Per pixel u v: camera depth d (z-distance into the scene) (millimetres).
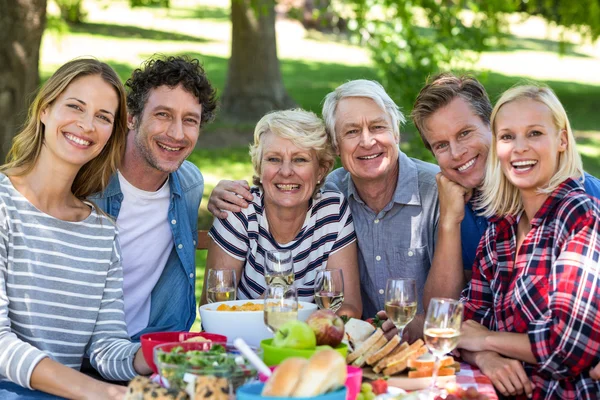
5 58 6805
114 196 3535
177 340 2727
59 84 2988
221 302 2988
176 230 3656
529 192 2969
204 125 3750
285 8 28188
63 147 2975
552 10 12906
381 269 3707
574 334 2695
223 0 34906
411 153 8617
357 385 2240
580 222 2803
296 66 21953
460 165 3373
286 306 2559
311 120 3424
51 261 3014
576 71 24109
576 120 16234
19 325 2963
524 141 2896
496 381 2795
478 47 9023
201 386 2111
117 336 3125
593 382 2762
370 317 3803
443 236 3381
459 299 3299
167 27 26656
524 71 23062
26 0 6789
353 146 3479
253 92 14781
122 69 18000
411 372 2564
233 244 3574
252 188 3645
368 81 3529
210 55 21766
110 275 3176
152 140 3473
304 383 2027
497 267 3084
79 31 23469
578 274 2732
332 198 3604
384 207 3666
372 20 8617
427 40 8648
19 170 3023
